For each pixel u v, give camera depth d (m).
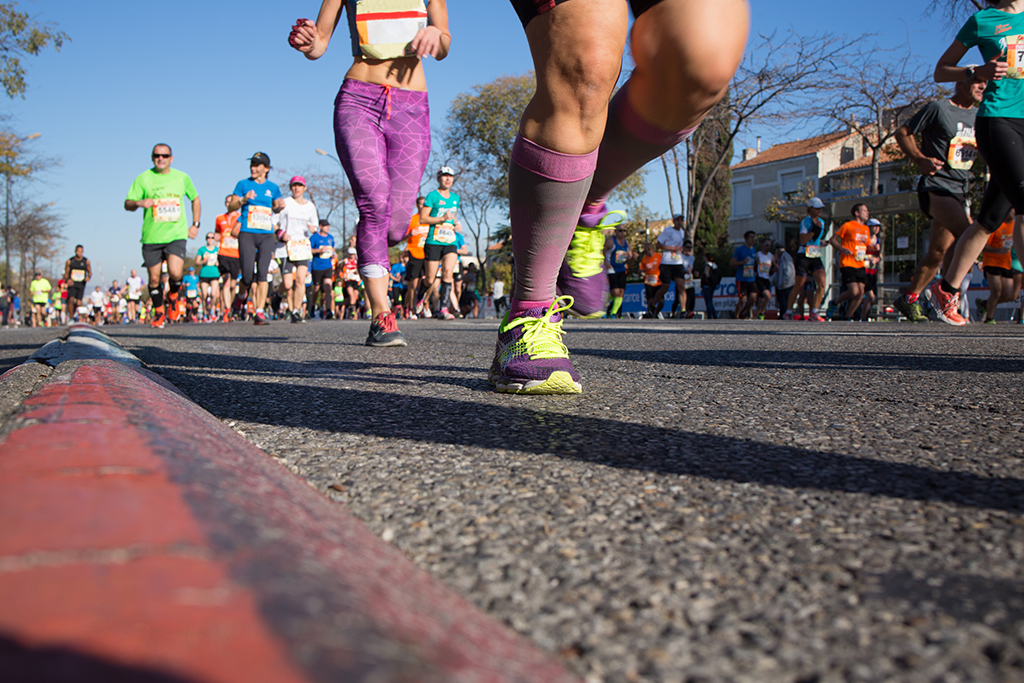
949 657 0.59
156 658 0.34
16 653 0.34
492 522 0.94
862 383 2.43
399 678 0.36
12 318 34.44
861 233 11.09
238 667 0.34
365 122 3.99
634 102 1.93
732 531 0.90
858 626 0.64
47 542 0.45
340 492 1.09
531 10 1.80
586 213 2.27
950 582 0.73
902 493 1.06
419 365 3.23
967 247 5.07
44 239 41.41
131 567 0.42
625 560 0.80
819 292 13.49
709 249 33.94
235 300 20.03
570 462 1.28
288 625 0.39
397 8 3.83
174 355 3.89
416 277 14.30
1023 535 0.87
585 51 1.78
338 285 23.31
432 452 1.37
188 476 0.65
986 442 1.44
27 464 0.65
